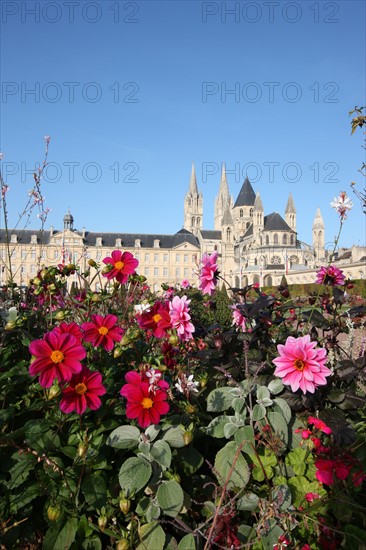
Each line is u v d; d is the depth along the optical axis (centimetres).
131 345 312
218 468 271
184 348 414
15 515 255
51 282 388
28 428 259
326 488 288
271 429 280
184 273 11369
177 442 263
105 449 281
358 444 279
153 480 260
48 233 9769
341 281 391
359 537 245
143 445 257
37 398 304
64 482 250
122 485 244
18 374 304
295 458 281
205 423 325
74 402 248
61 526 240
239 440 275
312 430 296
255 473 275
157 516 245
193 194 14950
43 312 414
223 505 256
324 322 367
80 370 246
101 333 294
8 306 427
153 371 262
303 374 270
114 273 366
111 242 10869
